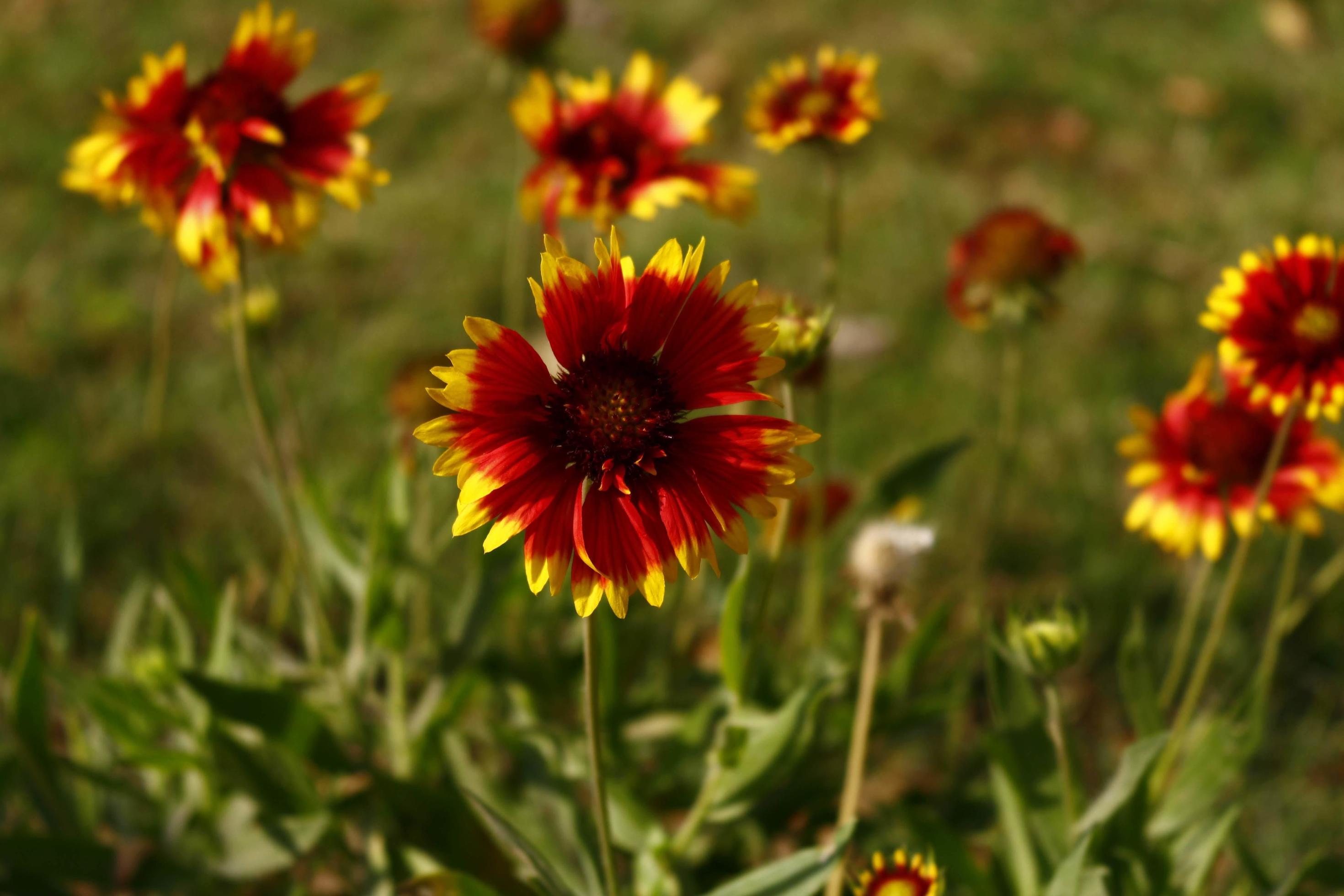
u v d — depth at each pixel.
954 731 0.83
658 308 0.64
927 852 0.73
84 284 1.21
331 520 0.79
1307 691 0.90
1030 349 1.16
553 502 0.63
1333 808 0.84
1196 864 0.74
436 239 1.29
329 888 0.80
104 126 0.73
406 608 0.89
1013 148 1.44
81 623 0.92
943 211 1.33
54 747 0.86
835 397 1.11
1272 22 1.68
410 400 0.82
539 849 0.74
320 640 0.82
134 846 0.75
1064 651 0.69
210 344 1.16
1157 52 1.61
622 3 1.68
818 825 0.79
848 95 0.79
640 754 0.83
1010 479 1.02
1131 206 1.35
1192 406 0.77
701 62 1.56
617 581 0.63
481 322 0.63
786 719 0.72
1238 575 0.74
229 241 0.71
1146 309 1.21
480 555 0.79
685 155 1.40
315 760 0.75
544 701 0.81
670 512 0.63
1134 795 0.72
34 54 1.54
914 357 1.16
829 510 0.87
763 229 1.30
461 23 1.64
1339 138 1.44
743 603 0.73
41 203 1.31
